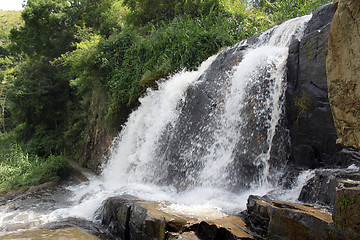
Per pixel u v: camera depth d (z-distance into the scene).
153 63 8.73
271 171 4.03
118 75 9.76
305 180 3.37
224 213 3.46
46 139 14.61
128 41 10.76
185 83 6.82
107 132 10.07
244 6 10.12
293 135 3.95
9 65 25.91
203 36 8.11
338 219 1.99
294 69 4.25
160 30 10.08
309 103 3.83
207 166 5.18
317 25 4.54
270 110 4.42
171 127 6.59
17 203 6.45
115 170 8.45
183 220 3.18
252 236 2.64
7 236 4.13
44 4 17.92
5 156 11.98
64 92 16.77
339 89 1.80
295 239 2.27
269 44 5.86
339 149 3.45
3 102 20.38
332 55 1.83
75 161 12.55
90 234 4.18
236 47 6.64
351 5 1.64
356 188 1.96
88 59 10.73
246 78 5.15
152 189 5.63
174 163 5.98
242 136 4.74
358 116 1.67
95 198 5.76
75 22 18.16
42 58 17.66
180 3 11.60
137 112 8.22
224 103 5.46
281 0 9.22
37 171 9.52
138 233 3.54
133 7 13.24
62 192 7.64
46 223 4.81
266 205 2.75
